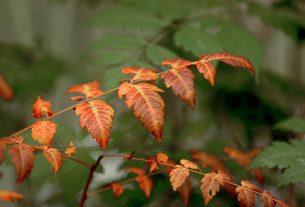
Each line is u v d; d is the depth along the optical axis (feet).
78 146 2.78
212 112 3.83
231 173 2.90
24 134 2.64
